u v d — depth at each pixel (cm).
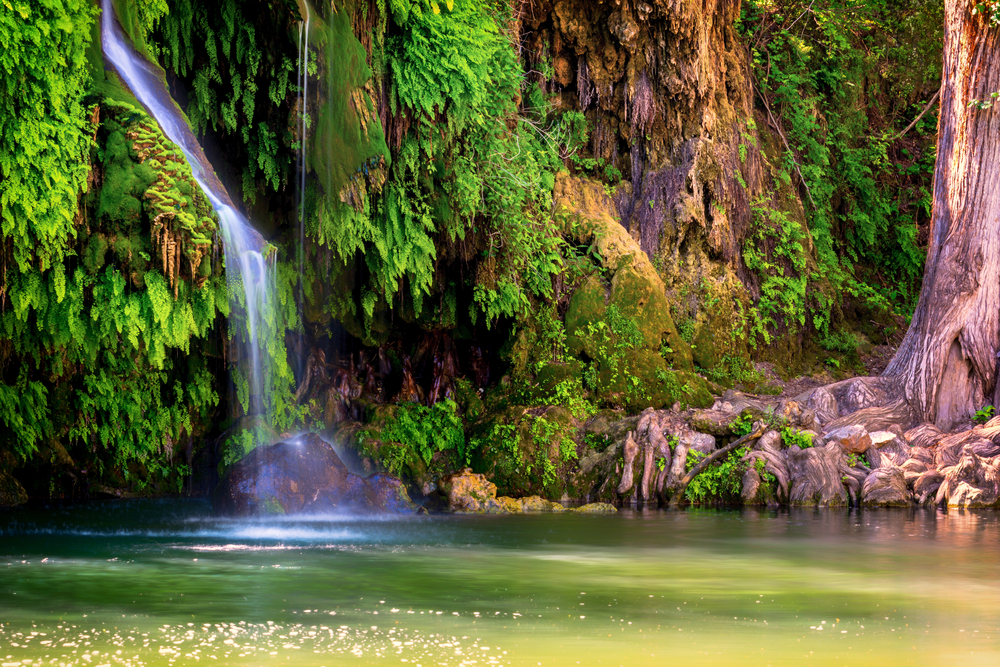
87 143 1266
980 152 2194
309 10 1527
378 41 1669
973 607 736
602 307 2120
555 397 2003
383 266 1789
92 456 1841
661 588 818
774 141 2695
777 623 666
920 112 3059
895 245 2919
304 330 1998
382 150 1642
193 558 991
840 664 549
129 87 1334
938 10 2986
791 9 2827
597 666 539
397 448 1898
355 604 730
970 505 1748
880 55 3000
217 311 1752
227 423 1909
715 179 2375
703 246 2373
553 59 2362
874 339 2716
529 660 553
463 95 1755
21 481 1775
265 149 1600
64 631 625
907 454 1928
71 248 1293
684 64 2367
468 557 1017
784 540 1198
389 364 2094
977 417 2097
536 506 1731
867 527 1373
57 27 1202
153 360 1367
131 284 1332
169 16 1490
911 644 603
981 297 2153
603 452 1898
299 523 1398
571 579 866
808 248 2595
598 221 2223
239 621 661
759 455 1833
